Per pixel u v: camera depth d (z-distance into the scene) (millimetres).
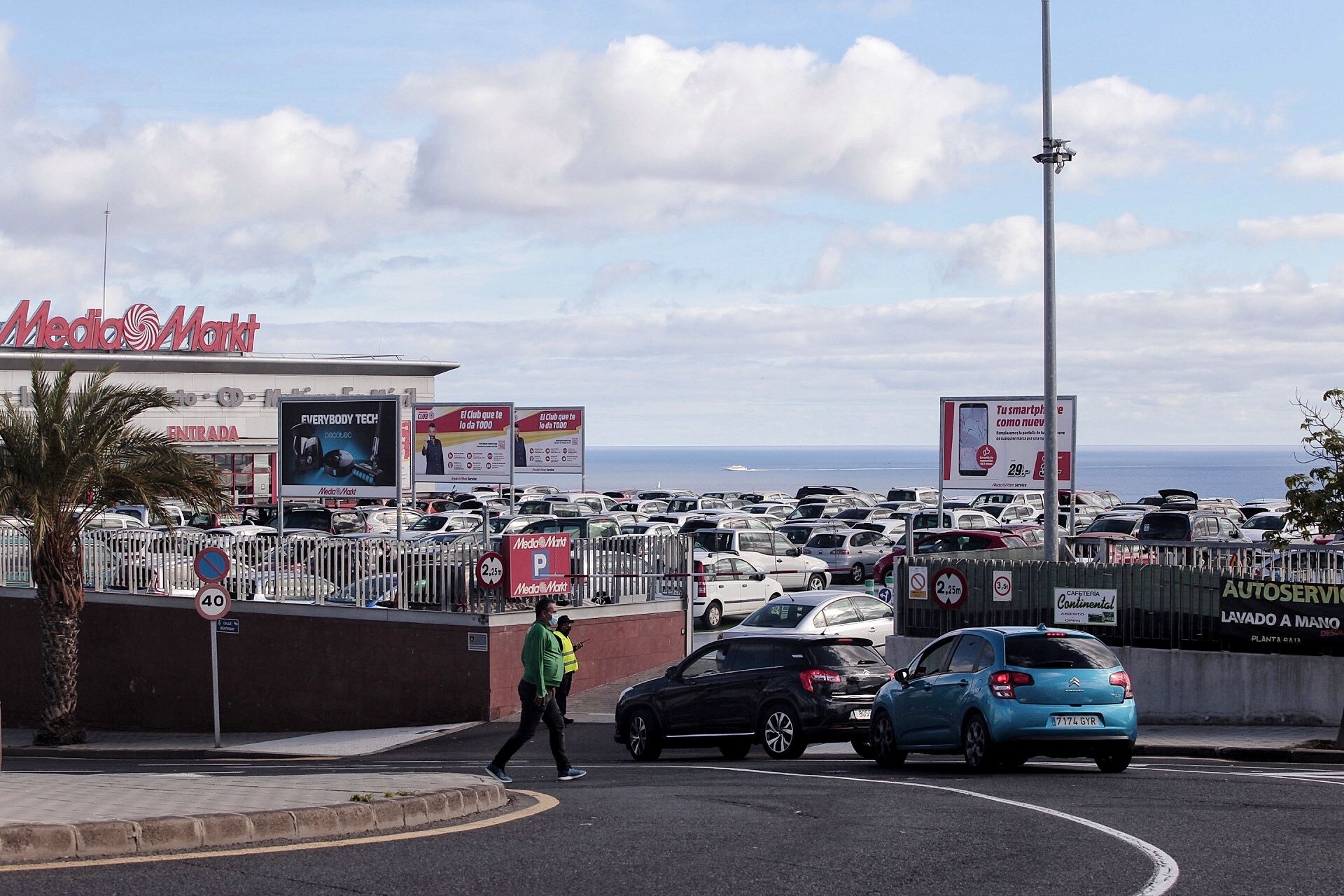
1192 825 12070
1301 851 10711
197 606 26094
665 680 20875
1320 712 21047
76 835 9891
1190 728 21422
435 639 27359
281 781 14328
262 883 9102
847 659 19875
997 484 35125
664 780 16609
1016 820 12422
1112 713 16375
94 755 27219
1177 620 22109
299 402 38219
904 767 18281
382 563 28391
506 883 9344
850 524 52688
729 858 10398
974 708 16594
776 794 14695
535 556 27547
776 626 26734
